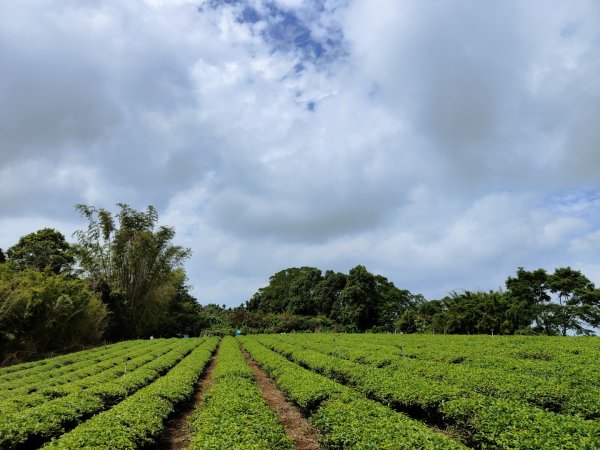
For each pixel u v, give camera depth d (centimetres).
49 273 4934
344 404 1299
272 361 2691
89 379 2059
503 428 1009
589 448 828
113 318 5559
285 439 1000
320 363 2431
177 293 7925
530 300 5409
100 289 5516
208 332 7425
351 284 8312
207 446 880
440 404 1326
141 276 6094
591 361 2027
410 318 6644
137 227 6206
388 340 4100
